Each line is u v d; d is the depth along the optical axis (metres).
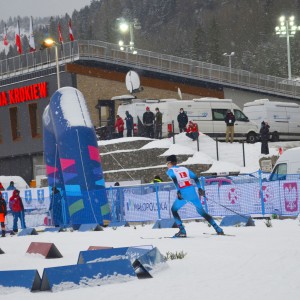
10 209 34.72
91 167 31.41
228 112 48.88
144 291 9.72
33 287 10.53
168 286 10.02
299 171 29.67
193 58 169.62
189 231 20.86
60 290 10.40
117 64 61.88
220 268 11.50
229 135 50.12
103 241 19.27
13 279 10.70
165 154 44.69
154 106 50.75
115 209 31.98
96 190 31.03
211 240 16.67
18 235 28.69
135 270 11.32
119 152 46.81
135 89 55.72
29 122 65.06
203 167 42.84
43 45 54.81
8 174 68.44
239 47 197.88
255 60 167.12
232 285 9.74
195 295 9.15
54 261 15.05
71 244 19.17
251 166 44.34
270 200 27.08
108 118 61.22
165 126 49.78
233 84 66.75
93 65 61.84
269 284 9.66
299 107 54.53
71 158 31.36
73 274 10.57
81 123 31.95
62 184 33.50
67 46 61.59
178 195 18.27
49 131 33.47
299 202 26.09
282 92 69.19
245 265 11.65
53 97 33.09
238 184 28.06
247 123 50.94
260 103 52.72
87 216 30.94
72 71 60.97
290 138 53.66
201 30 172.00
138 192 31.14
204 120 50.19
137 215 31.17
